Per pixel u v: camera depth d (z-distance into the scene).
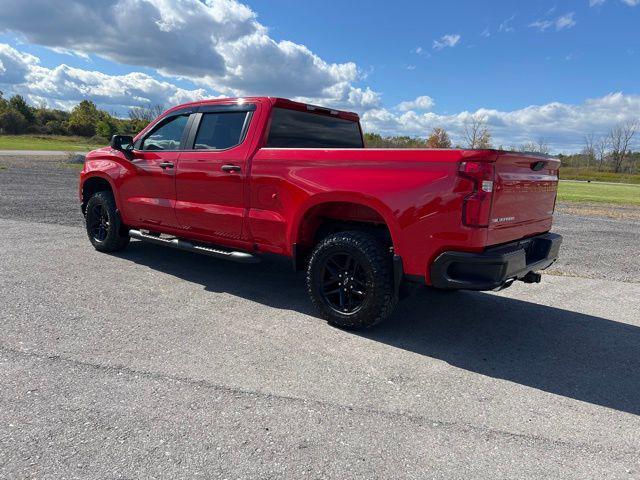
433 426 2.63
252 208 4.55
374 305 3.79
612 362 3.64
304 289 5.13
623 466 2.36
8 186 13.77
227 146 4.80
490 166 3.28
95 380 2.93
